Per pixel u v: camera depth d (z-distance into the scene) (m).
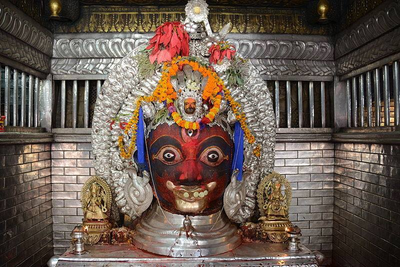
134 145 3.25
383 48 3.48
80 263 2.92
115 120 3.36
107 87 3.37
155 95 3.10
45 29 4.06
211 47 3.24
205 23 3.26
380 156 3.48
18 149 3.53
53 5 3.82
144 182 3.30
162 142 3.06
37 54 3.94
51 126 4.26
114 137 3.36
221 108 3.21
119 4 4.24
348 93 4.37
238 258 2.96
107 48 4.25
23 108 3.80
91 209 3.38
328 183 4.49
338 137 4.21
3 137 3.16
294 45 4.37
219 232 3.18
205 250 2.98
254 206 3.53
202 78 3.15
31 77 3.98
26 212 3.68
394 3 3.17
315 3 4.15
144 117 3.23
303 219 4.45
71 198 4.31
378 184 3.51
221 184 3.17
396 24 3.23
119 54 4.27
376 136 3.43
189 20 3.25
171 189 3.03
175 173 3.03
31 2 3.71
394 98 3.41
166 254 2.99
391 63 3.48
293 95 4.59
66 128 4.29
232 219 3.43
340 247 4.29
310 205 4.46
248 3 4.24
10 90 3.60
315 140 4.41
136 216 3.41
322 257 3.14
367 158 3.72
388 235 3.34
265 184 3.52
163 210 3.27
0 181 3.20
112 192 3.52
